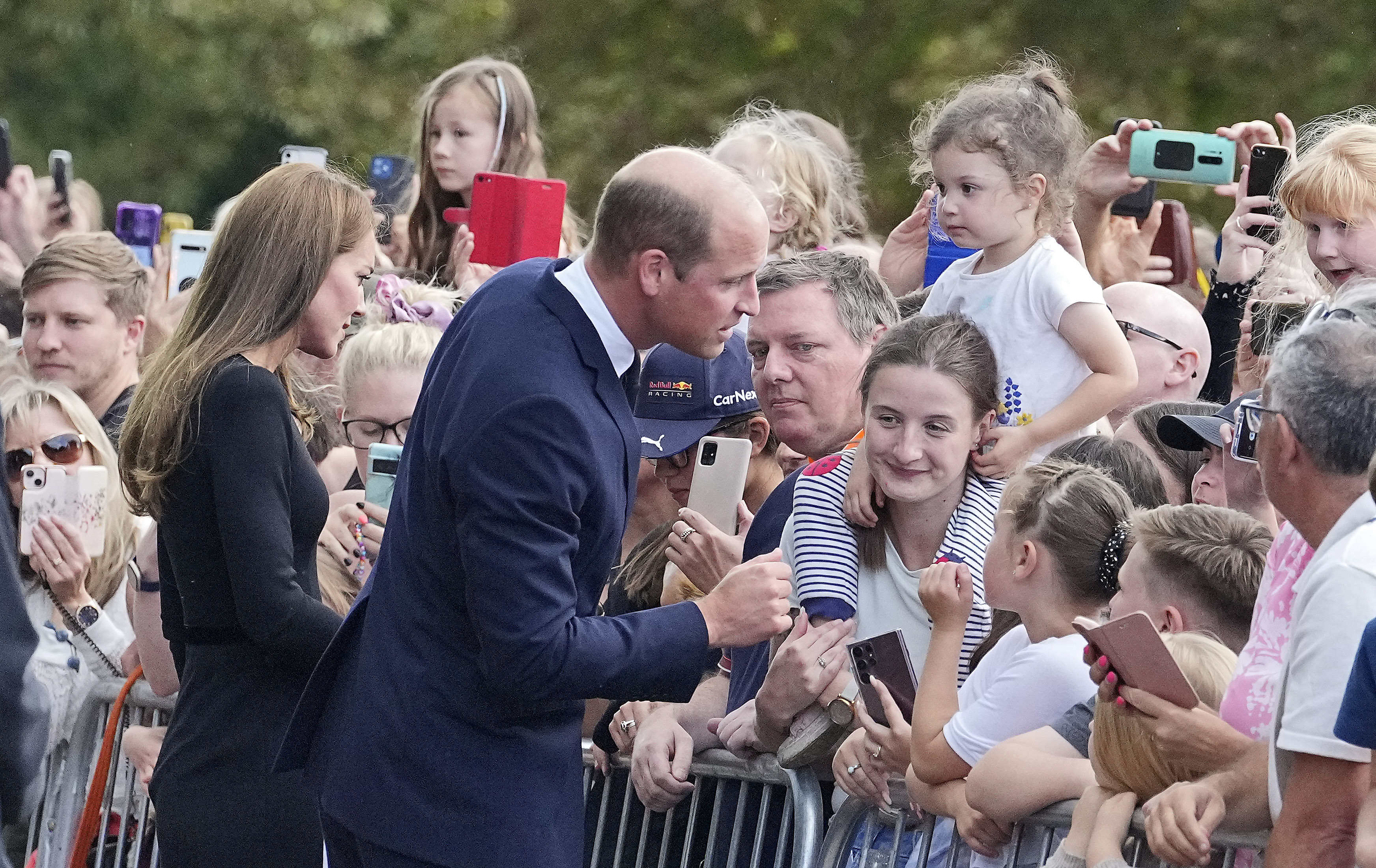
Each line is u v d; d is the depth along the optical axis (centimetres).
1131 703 984
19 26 6725
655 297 1105
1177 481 1429
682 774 1347
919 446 1220
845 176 2255
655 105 5862
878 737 1166
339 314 1345
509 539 1057
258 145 6731
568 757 1152
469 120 2292
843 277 1374
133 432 1285
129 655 1677
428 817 1106
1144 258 1955
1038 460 1464
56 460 1744
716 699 1414
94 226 2920
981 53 5238
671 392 1467
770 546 1330
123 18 6656
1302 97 4894
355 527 1549
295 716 1186
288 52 6512
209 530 1266
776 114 2302
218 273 1304
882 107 5434
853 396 1367
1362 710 869
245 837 1262
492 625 1062
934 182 1791
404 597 1138
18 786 1075
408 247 2358
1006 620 1273
